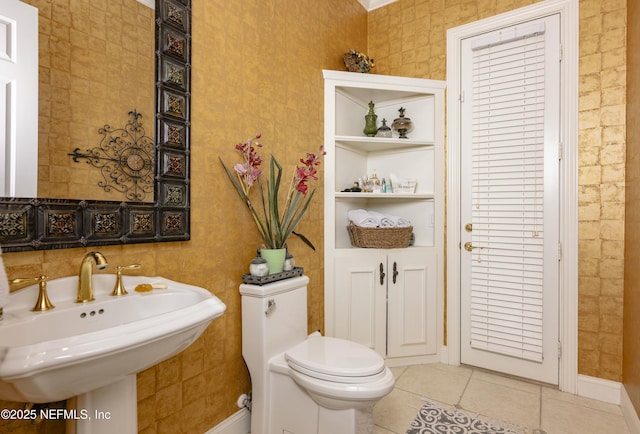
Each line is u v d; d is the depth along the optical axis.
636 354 1.62
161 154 1.28
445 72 2.45
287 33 1.96
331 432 1.38
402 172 2.65
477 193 2.34
